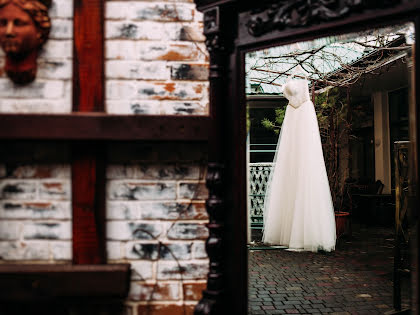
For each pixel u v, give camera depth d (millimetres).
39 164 2115
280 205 5480
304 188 5223
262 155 8664
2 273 1967
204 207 2154
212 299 1927
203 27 1970
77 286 1982
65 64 2129
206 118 2037
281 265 4770
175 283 2131
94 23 2084
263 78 6227
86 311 2105
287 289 3822
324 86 7078
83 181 2057
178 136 2027
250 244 5887
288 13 1784
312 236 5121
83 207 2055
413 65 1599
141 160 2139
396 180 3227
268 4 1842
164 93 2150
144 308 2117
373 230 7266
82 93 2070
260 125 8719
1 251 2090
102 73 2080
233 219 1954
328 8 1678
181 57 2160
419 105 1546
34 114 1976
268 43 1868
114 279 1992
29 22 2008
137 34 2145
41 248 2100
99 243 2062
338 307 3324
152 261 2129
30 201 2109
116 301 2113
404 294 3643
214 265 1940
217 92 1937
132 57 2141
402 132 7887
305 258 5129
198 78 2166
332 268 4617
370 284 3973
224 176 1957
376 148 8703
